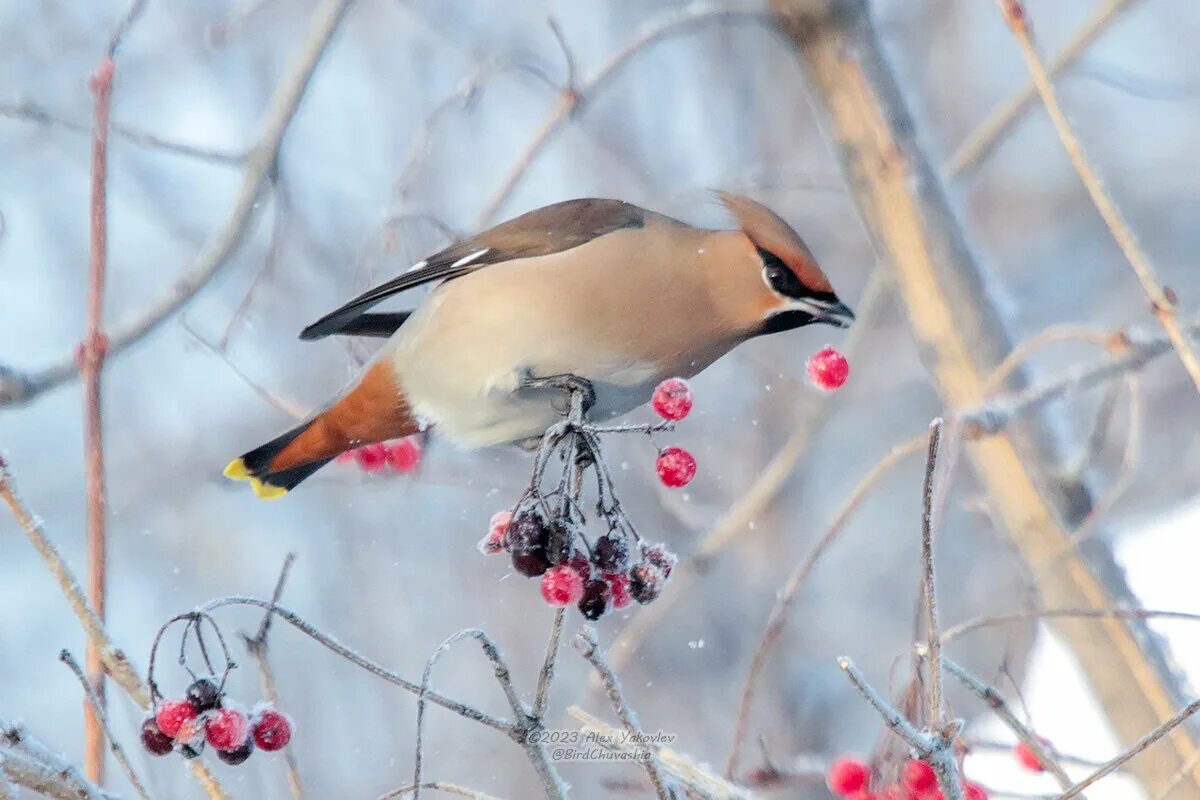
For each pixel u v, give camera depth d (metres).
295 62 8.30
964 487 12.98
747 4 8.59
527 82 13.69
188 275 8.38
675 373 8.44
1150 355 7.36
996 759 8.76
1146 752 7.36
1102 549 7.70
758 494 10.09
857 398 13.14
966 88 14.71
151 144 8.19
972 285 8.05
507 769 12.11
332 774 12.22
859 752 11.87
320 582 13.18
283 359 13.38
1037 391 7.49
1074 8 15.99
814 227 14.15
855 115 8.24
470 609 13.05
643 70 14.24
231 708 5.55
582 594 5.64
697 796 6.17
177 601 13.30
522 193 13.98
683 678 12.38
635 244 8.17
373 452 9.37
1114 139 16.11
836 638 12.56
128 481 13.69
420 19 13.32
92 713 5.98
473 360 8.12
